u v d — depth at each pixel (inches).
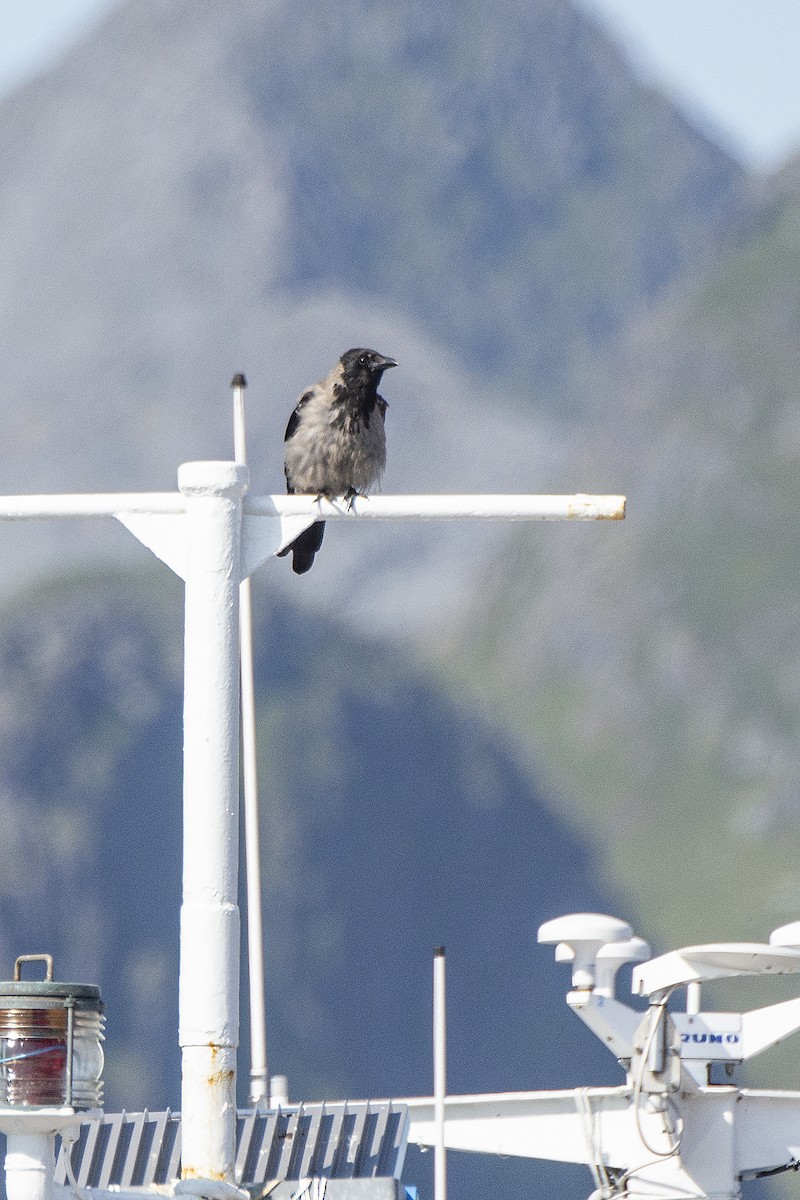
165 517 336.8
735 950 387.2
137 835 5108.3
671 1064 401.7
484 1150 416.5
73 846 4953.3
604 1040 410.6
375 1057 4825.3
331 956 4955.7
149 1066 4571.9
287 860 5103.3
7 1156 293.6
